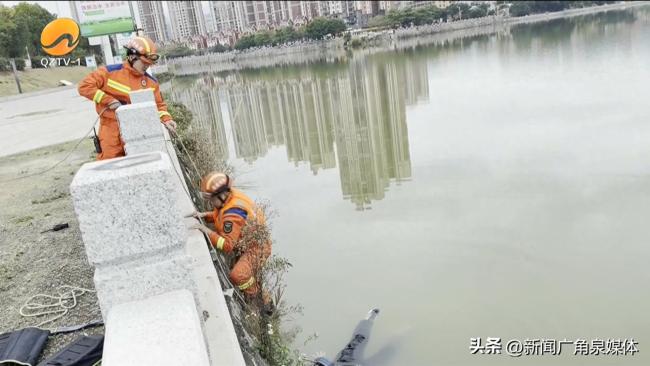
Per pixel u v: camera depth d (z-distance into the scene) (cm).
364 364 535
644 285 634
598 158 1099
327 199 1066
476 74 2691
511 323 592
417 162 1239
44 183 935
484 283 677
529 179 1027
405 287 688
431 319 612
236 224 526
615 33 4412
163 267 272
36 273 561
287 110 2330
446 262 742
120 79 625
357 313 639
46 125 1584
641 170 997
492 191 990
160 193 263
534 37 5284
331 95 2620
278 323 604
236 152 1583
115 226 260
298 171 1307
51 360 372
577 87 1923
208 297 398
